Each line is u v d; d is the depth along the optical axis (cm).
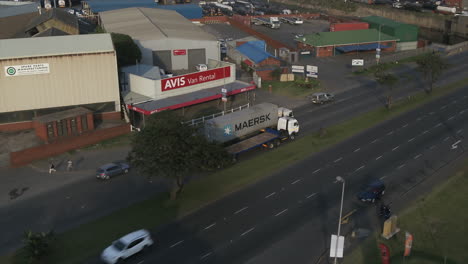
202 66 9119
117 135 6172
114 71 6475
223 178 4994
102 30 10231
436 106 7456
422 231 4019
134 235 3678
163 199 4556
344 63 10406
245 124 5716
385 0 19375
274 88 8556
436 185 4831
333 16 16450
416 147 5819
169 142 4016
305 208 4366
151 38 9138
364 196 4466
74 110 6228
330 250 3372
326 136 6191
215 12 16638
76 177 5069
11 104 6100
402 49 11794
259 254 3650
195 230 4003
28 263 3506
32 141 5912
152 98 6856
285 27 14725
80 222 4144
